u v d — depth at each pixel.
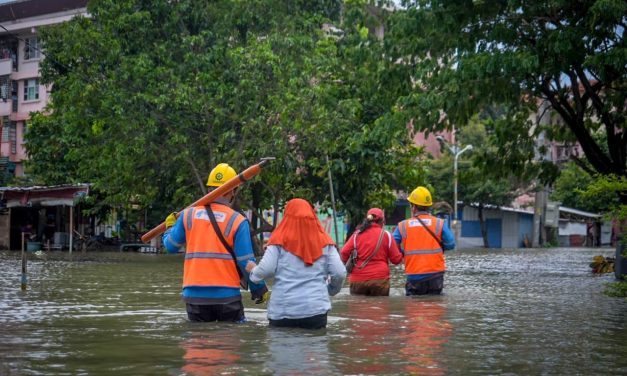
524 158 20.31
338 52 23.72
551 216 56.22
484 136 49.88
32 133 36.06
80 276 15.69
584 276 17.52
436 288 11.62
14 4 45.41
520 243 54.53
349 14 19.06
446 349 6.39
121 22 23.61
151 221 35.19
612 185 10.84
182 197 25.75
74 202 30.22
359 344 6.54
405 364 5.66
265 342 6.54
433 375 5.30
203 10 24.69
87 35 23.62
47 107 35.53
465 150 46.72
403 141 24.70
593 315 9.07
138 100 23.44
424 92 16.95
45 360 5.69
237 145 23.48
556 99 19.09
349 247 11.39
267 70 22.75
